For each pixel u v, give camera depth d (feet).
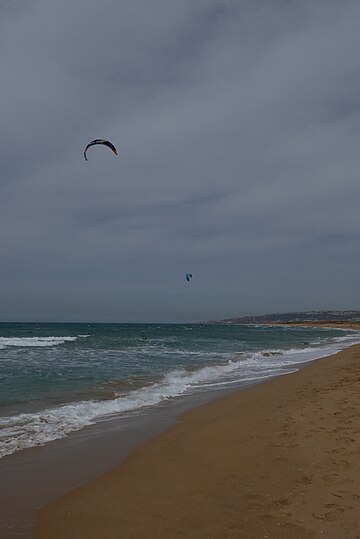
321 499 13.61
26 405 29.96
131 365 55.16
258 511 13.05
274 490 14.56
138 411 29.07
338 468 16.12
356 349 82.43
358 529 11.71
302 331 254.27
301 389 34.99
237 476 16.02
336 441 19.40
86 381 41.09
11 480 16.42
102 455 19.58
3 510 13.66
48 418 26.30
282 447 19.17
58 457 19.27
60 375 45.01
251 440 20.67
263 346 100.53
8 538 11.80
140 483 15.85
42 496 14.83
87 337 131.34
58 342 102.89
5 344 93.50
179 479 16.08
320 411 25.58
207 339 132.46
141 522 12.62
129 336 146.51
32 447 20.76
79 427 24.57
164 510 13.38
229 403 31.42
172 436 22.66
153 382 41.32
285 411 26.48
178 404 31.58
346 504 13.16
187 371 49.78
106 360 61.00
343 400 28.48
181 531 11.97
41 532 12.16
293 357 70.08
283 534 11.60
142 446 20.97
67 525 12.56
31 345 91.45
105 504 13.99
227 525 12.24
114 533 11.97
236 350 85.20
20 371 47.57
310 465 16.67
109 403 31.04
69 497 14.69
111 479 16.42
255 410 27.66
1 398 32.40
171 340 120.37
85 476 16.83
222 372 50.01
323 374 44.50
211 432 22.88
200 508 13.42
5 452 19.93
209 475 16.33
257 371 50.88
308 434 20.84
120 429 24.29
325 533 11.58
